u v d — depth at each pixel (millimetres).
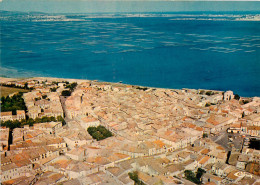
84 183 180750
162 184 185375
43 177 190750
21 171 197125
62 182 187250
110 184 183000
